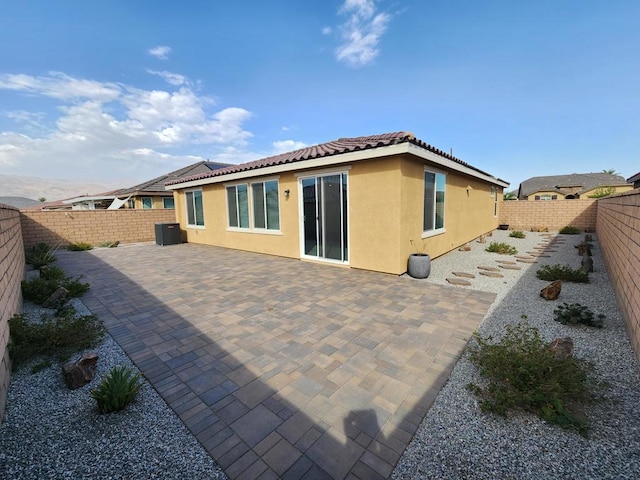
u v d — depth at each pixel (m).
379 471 1.86
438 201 8.86
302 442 2.12
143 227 15.02
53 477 1.85
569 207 16.62
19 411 2.49
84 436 2.20
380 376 2.93
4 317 3.10
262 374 3.01
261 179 9.83
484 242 12.37
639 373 2.83
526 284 6.07
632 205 4.18
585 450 1.97
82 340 3.60
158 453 2.04
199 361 3.29
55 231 12.77
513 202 17.89
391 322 4.25
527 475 1.81
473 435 2.14
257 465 1.92
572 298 5.07
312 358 3.30
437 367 3.07
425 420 2.32
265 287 6.18
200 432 2.22
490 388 2.52
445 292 5.61
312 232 8.56
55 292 5.14
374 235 7.12
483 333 3.83
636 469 1.82
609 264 6.46
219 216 11.98
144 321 4.46
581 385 2.44
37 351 3.29
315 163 7.59
